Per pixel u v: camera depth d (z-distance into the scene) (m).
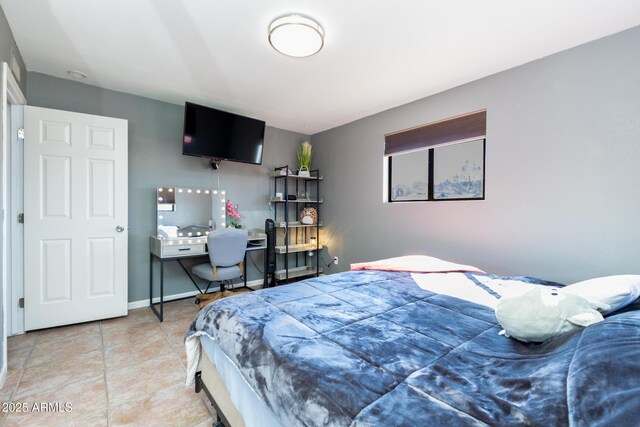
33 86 2.46
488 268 2.55
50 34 1.96
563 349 0.77
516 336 0.99
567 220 2.13
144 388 1.65
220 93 2.93
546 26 1.86
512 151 2.40
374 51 2.15
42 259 2.39
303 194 4.39
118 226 2.70
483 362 0.86
